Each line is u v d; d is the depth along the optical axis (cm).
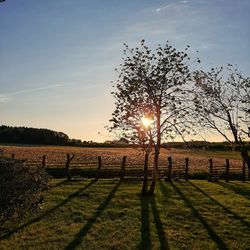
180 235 2191
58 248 1945
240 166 5956
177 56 3262
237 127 2600
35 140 14012
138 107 3225
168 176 4334
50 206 2748
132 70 3259
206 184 4091
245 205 2984
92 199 3041
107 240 2078
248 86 2775
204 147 3391
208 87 2809
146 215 2583
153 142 3297
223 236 2192
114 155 7069
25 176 1348
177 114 3253
